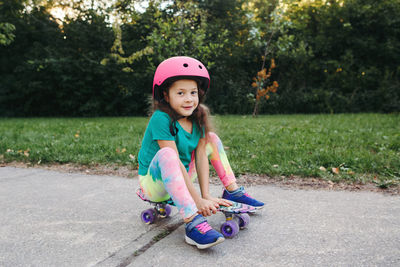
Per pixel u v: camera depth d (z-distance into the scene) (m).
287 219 1.99
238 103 13.60
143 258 1.54
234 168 3.15
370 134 5.24
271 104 13.68
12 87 14.46
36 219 2.06
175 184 1.64
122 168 3.43
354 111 13.58
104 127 7.11
